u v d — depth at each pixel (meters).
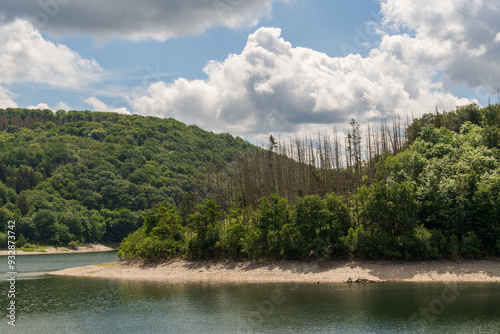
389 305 60.81
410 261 84.94
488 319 52.75
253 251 98.81
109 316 62.19
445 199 88.44
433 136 112.31
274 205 100.81
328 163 149.25
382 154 140.38
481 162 94.44
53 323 59.03
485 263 80.19
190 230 111.81
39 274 114.50
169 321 58.44
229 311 62.50
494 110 127.12
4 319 61.38
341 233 92.56
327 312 58.94
